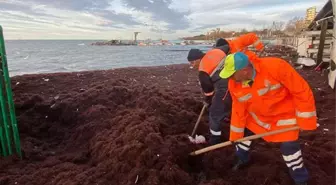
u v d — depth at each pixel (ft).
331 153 12.54
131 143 11.97
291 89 9.10
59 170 12.12
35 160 13.94
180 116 16.20
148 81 32.63
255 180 11.28
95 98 19.49
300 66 39.09
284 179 11.00
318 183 10.84
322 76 32.12
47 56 102.06
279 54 57.52
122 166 11.23
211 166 12.72
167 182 10.69
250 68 9.12
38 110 19.20
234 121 10.59
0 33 12.14
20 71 53.88
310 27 46.70
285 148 10.07
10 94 12.95
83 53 123.24
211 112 13.66
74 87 27.78
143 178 10.66
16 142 13.48
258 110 10.10
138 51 139.23
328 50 37.60
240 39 16.47
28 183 11.34
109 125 15.52
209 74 13.21
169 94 20.83
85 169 12.14
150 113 15.83
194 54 13.84
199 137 14.16
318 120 17.69
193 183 11.50
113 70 40.45
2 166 12.85
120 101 19.81
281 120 10.01
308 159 12.38
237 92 9.95
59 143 16.46
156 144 12.10
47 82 29.27
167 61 76.84
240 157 12.00
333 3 26.81
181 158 12.74
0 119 13.07
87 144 14.96
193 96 23.22
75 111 18.47
